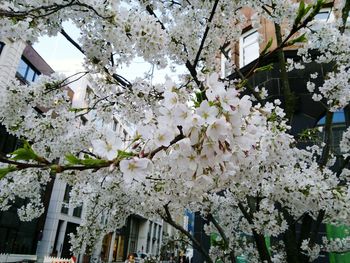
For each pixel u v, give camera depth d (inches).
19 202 717.9
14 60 634.2
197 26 169.6
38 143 198.2
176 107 50.7
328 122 195.6
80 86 981.2
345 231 272.5
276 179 141.3
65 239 946.1
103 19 117.0
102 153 45.8
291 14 165.2
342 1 232.8
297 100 372.5
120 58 147.2
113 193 213.8
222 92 51.8
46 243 842.8
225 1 158.1
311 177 142.2
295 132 365.4
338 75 192.9
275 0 164.6
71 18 128.2
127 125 200.7
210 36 174.9
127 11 114.7
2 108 178.1
